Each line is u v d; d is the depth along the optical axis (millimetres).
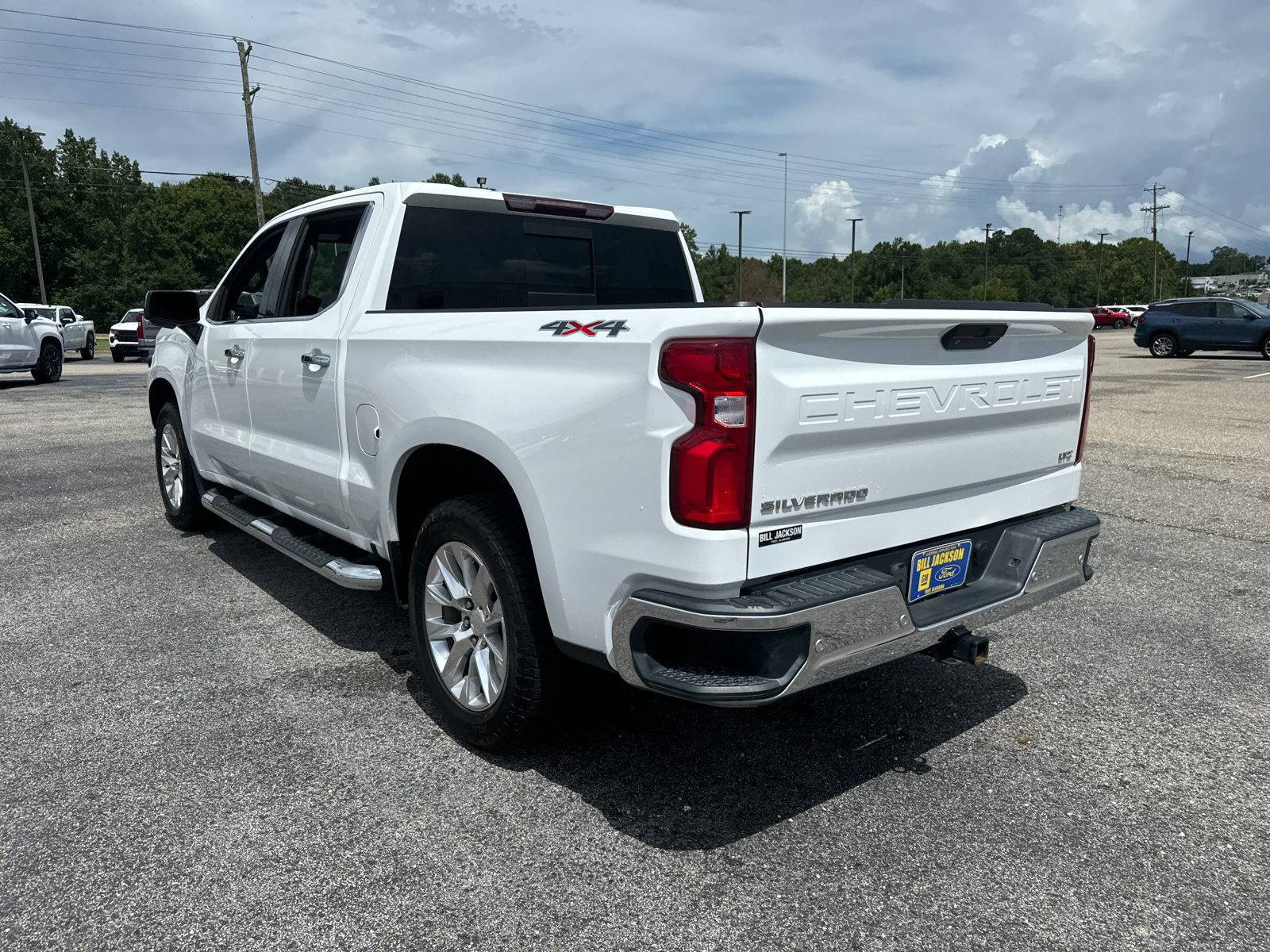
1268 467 8492
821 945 2145
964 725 3311
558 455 2527
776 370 2246
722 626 2205
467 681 3080
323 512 3891
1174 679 3725
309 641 4090
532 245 4051
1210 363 22938
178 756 3033
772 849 2527
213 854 2484
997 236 138625
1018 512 3123
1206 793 2848
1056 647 4078
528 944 2143
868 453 2508
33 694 3518
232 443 4629
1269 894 2346
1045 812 2727
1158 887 2373
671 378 2223
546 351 2584
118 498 7078
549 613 2654
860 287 122062
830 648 2334
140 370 21609
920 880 2395
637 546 2348
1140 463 8727
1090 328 3229
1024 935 2186
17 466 8453
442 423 2934
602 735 3225
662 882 2375
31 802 2744
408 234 3621
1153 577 5113
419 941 2150
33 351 16875
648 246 4562
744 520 2240
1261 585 4961
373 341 3330
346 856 2479
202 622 4332
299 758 3023
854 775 2949
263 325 4254
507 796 2799
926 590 2822
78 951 2109
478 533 2836
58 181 80375
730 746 3146
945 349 2684
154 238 75000
